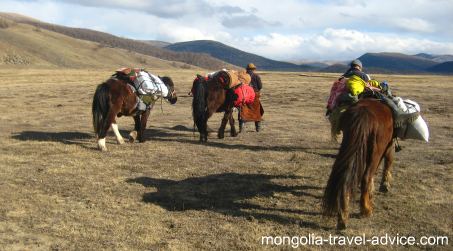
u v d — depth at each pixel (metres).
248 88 13.62
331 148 12.72
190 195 8.34
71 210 7.42
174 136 14.59
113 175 9.52
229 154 11.70
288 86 37.66
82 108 22.55
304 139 14.07
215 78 13.03
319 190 8.68
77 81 42.34
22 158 10.80
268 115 20.42
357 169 6.18
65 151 11.59
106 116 11.62
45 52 188.50
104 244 6.16
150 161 10.78
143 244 6.18
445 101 26.06
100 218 7.09
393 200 8.03
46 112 20.83
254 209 7.60
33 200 7.86
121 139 12.67
